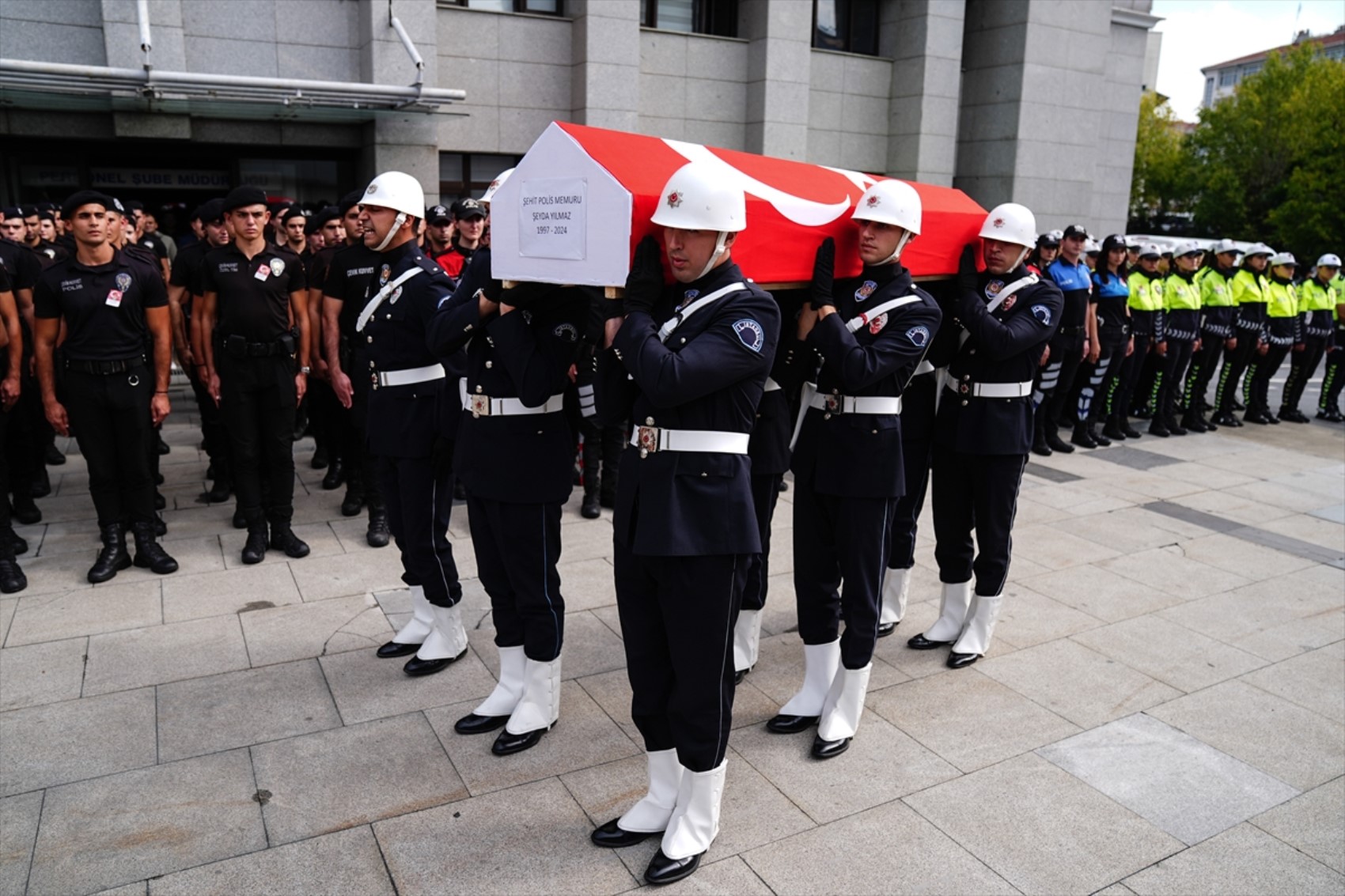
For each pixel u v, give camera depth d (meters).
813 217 3.22
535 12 10.52
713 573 2.65
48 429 6.69
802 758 3.37
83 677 3.77
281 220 6.07
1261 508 6.68
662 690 2.84
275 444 5.02
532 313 3.07
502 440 3.21
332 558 5.12
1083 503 6.70
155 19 8.52
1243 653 4.31
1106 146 15.65
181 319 5.81
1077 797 3.17
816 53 12.51
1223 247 9.46
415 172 9.63
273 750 3.31
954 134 13.09
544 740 3.41
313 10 9.23
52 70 7.59
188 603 4.50
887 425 3.33
